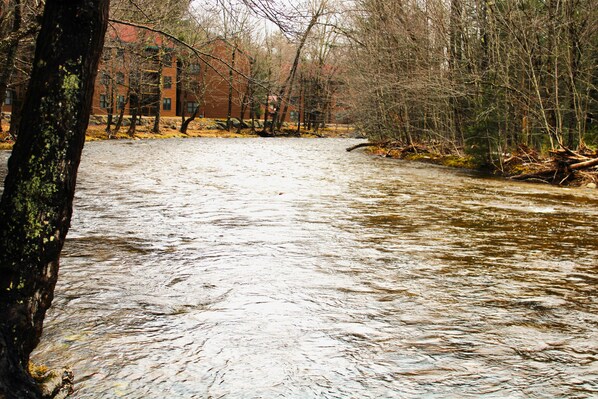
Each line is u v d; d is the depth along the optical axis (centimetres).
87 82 354
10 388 330
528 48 2466
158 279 717
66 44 345
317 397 416
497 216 1305
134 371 451
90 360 469
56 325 546
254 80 1006
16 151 350
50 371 410
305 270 780
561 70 2770
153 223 1107
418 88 2866
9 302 339
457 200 1582
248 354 490
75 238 951
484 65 2928
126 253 853
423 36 2923
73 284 684
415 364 479
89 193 1524
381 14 3231
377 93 3559
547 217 1304
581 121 2648
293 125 8819
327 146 4875
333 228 1105
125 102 4959
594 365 484
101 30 355
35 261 345
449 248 948
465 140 2647
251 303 630
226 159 3020
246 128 7588
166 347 501
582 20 2534
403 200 1557
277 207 1362
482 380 450
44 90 345
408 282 734
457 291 698
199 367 462
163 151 3469
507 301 662
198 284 699
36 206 345
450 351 509
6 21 2081
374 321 583
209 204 1384
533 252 930
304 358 486
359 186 1883
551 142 2466
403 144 3888
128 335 526
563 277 775
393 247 945
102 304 612
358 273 772
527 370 471
